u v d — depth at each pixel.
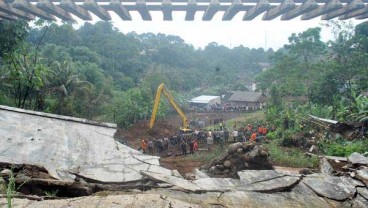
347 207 4.82
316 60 48.72
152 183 4.77
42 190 4.11
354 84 34.38
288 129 23.25
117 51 69.44
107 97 40.66
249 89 80.56
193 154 18.89
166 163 13.99
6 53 19.62
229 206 4.36
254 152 8.23
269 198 4.73
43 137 5.65
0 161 4.52
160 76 57.12
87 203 3.60
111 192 4.19
